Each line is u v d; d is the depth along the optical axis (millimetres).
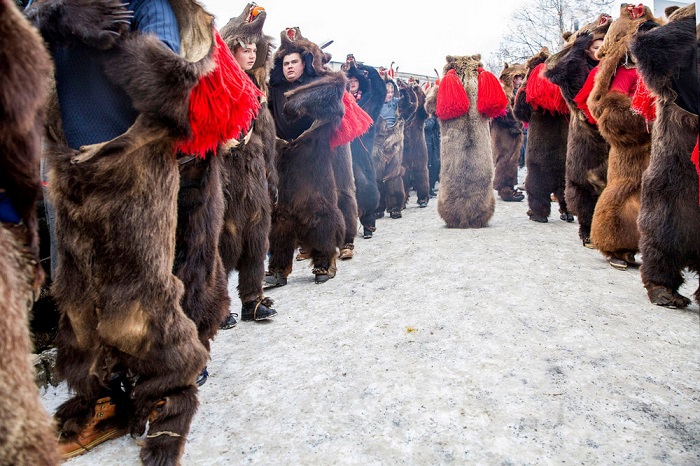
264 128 3754
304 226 4758
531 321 3512
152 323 1934
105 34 1795
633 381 2678
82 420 2197
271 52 3756
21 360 1157
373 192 6859
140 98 1834
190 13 2016
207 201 2484
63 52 1914
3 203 1253
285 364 3143
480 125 6844
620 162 4570
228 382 2949
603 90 4379
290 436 2371
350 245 5797
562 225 7020
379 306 4047
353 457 2184
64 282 1978
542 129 6984
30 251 1298
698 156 2410
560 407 2467
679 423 2293
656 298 3730
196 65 1887
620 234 4598
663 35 3027
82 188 1856
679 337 3207
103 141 1963
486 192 6945
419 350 3189
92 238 1896
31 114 1164
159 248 1942
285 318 3980
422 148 9438
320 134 4562
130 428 2303
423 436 2303
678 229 3533
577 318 3537
